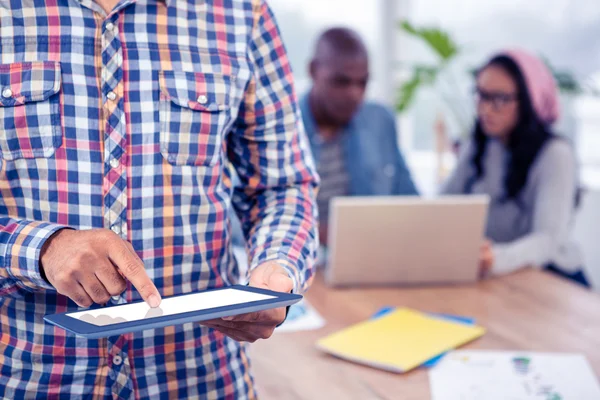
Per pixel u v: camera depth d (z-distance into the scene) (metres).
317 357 1.52
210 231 0.90
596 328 1.68
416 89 3.40
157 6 0.87
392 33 3.76
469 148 2.71
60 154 0.83
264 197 1.02
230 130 1.00
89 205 0.83
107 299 0.76
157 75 0.86
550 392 1.32
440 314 1.78
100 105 0.84
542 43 3.51
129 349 0.86
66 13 0.83
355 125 2.65
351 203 1.91
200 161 0.88
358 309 1.82
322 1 3.66
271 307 0.73
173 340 0.89
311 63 2.54
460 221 1.95
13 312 0.86
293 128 1.01
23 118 0.82
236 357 0.97
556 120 2.58
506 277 2.12
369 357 1.47
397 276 1.99
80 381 0.86
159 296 0.74
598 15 3.36
